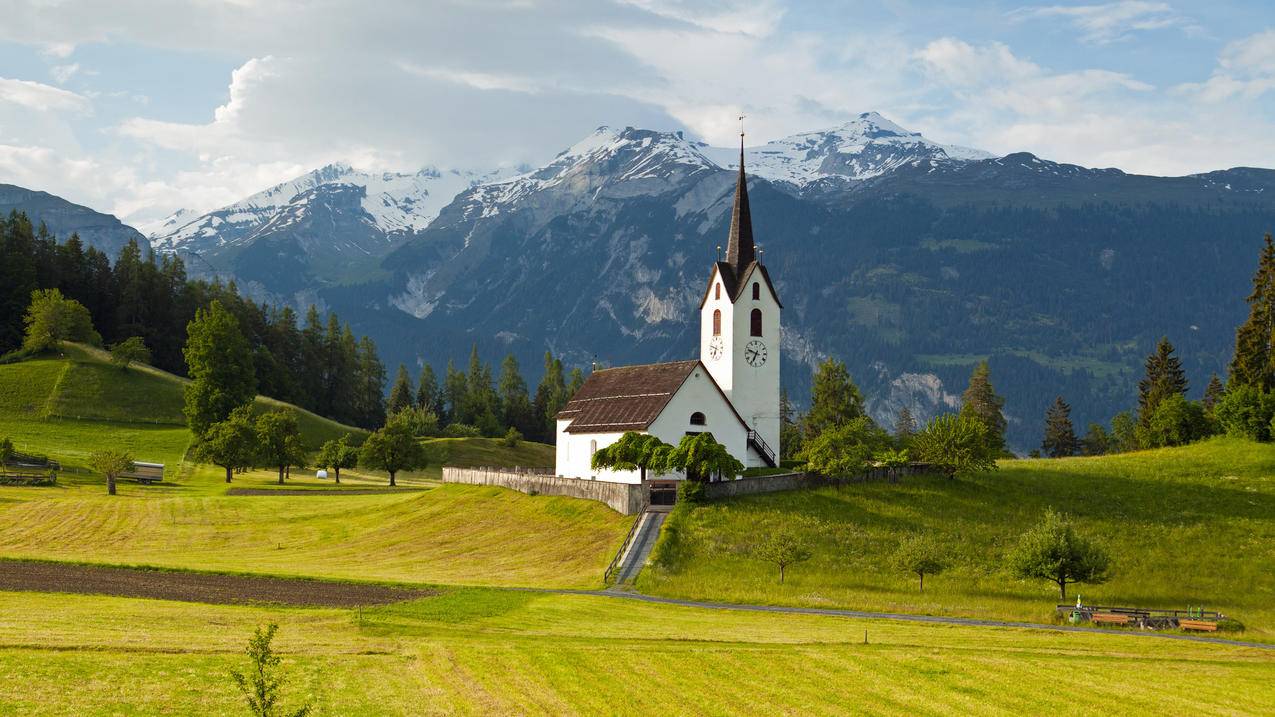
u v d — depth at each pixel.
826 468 95.69
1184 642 57.00
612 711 39.31
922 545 74.44
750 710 39.78
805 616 62.16
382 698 39.97
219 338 175.12
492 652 46.88
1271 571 82.44
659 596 68.19
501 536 89.62
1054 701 41.62
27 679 40.00
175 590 64.50
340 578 71.19
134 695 38.91
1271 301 140.38
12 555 79.25
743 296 113.88
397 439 154.12
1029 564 73.25
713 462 88.94
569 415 111.56
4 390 181.88
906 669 45.75
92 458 127.31
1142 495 101.31
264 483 148.38
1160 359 176.88
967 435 101.06
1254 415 123.31
